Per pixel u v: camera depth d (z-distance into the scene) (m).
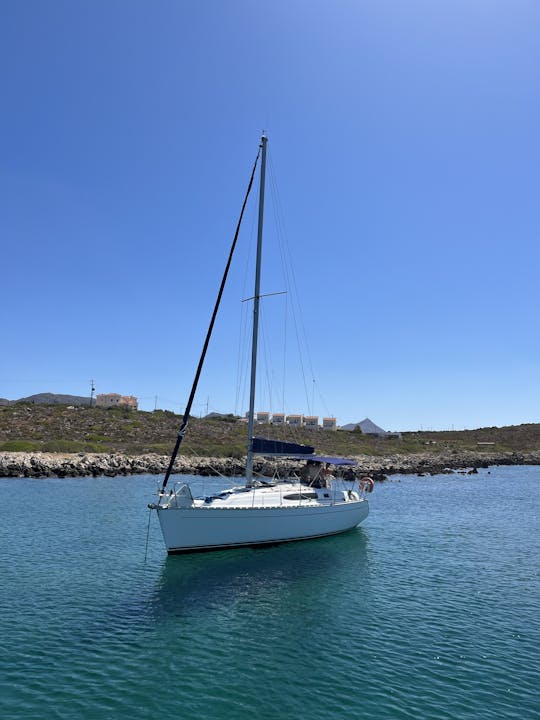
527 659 12.45
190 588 17.23
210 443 73.00
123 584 17.31
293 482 27.12
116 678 10.94
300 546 23.42
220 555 21.00
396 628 14.25
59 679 10.80
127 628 13.73
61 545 22.03
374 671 11.63
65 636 13.05
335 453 78.81
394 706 10.15
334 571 19.80
